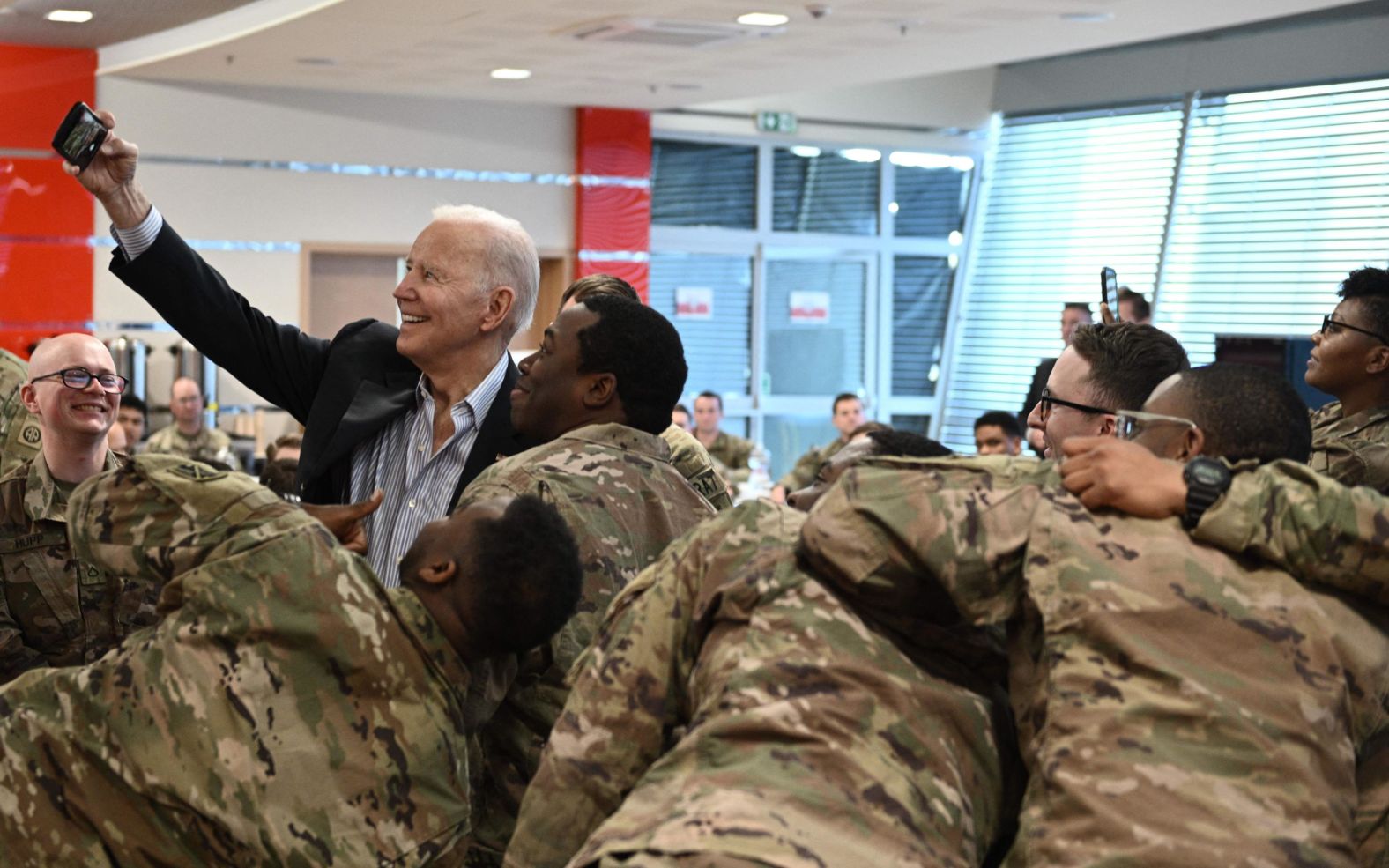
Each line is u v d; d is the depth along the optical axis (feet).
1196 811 4.87
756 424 40.91
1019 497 5.55
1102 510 5.52
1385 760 5.62
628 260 38.60
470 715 6.64
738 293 40.63
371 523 8.70
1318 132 32.89
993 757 5.52
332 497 8.86
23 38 32.24
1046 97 39.32
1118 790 4.95
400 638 6.20
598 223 38.19
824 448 32.35
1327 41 32.32
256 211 35.27
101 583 9.53
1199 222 35.22
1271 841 4.82
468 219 8.78
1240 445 6.10
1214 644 5.19
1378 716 5.47
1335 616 5.41
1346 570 5.36
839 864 4.73
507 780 7.09
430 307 8.55
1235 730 5.01
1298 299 32.78
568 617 6.47
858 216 41.55
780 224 40.88
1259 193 33.94
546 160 37.88
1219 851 4.78
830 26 26.30
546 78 33.01
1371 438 11.06
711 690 5.46
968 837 5.22
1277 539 5.35
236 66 31.96
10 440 11.46
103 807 5.91
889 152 41.42
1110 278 10.27
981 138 41.52
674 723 5.94
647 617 5.92
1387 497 5.58
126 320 34.42
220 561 6.02
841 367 41.78
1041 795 5.21
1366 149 31.91
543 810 5.82
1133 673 5.15
